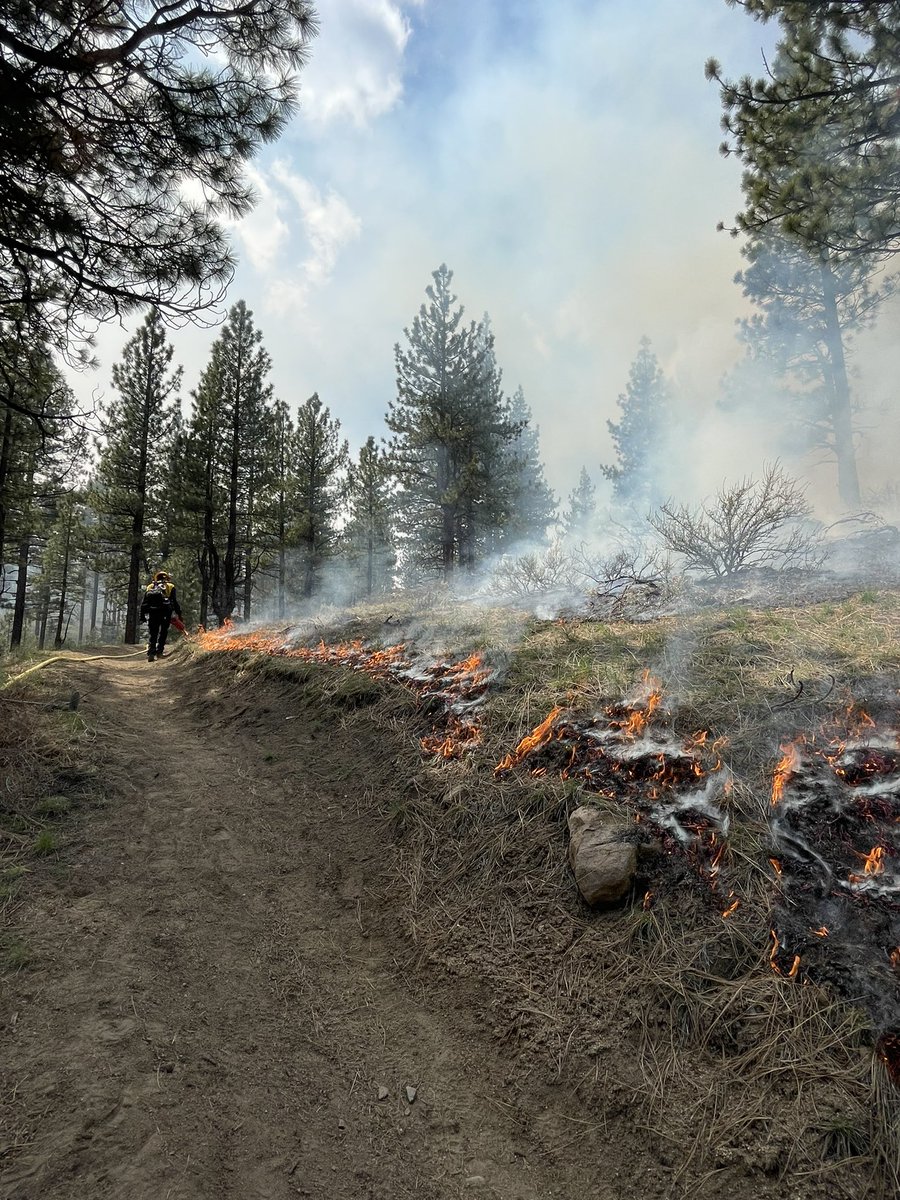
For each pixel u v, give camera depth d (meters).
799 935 2.03
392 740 4.12
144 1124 1.75
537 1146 1.79
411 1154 1.79
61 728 4.55
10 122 3.79
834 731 2.78
